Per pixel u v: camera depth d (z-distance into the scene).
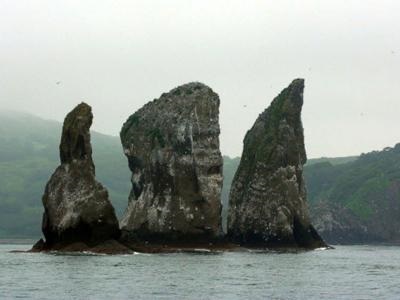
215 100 133.38
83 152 103.38
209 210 127.31
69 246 100.00
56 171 103.56
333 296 57.38
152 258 97.19
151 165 130.75
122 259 92.19
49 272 71.62
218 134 131.75
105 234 101.00
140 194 132.88
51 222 101.75
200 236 126.25
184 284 63.94
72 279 65.31
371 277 77.38
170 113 132.50
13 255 97.31
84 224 99.62
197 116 130.25
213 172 129.25
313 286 65.19
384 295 58.69
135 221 130.00
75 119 104.12
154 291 57.91
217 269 82.44
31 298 52.19
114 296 54.16
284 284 66.38
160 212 127.88
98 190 101.44
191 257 103.62
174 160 128.50
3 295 53.62
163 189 129.12
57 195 101.88
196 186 127.75
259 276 74.56
